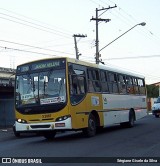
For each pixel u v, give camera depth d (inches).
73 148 545.6
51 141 674.2
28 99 658.8
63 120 629.0
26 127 653.3
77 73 676.1
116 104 854.5
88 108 700.7
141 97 1061.1
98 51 1432.1
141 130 845.2
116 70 880.9
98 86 762.2
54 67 652.1
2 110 1299.2
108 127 989.8
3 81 1673.2
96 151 506.0
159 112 1508.4
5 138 864.9
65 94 634.2
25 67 677.3
